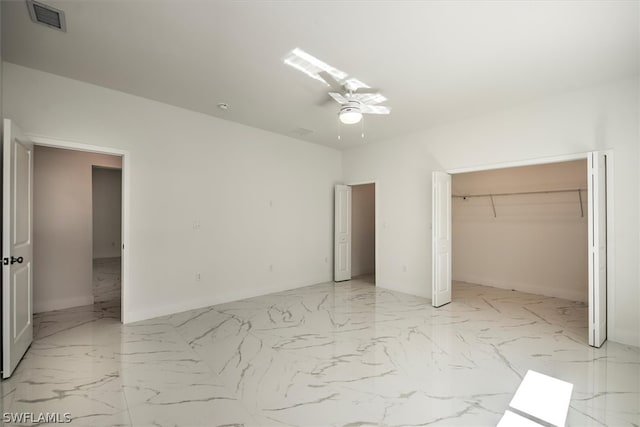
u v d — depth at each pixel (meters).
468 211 6.14
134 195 3.73
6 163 2.38
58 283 4.23
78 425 1.89
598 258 3.02
